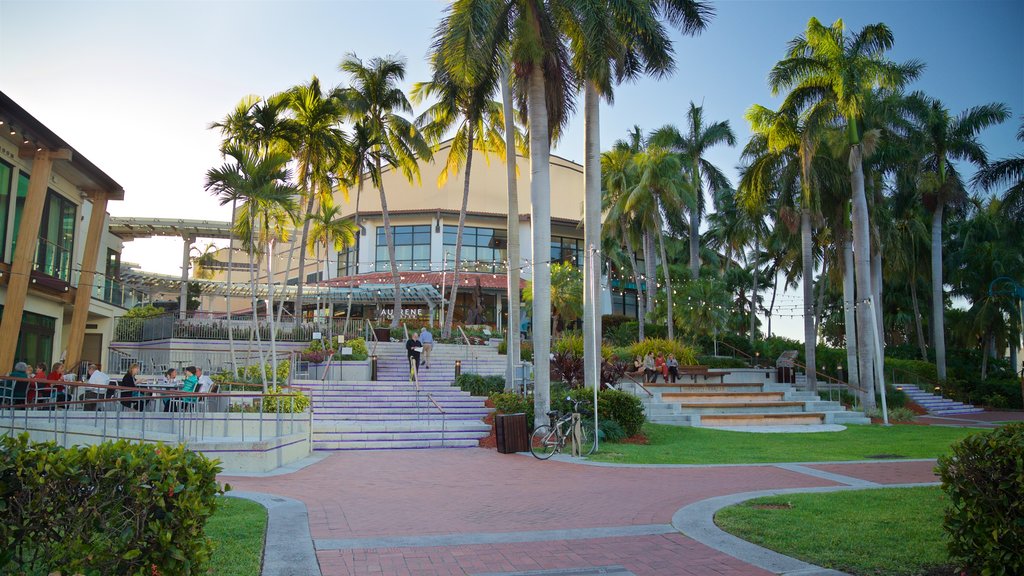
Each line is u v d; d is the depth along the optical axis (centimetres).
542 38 1723
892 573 605
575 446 1545
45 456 444
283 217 1972
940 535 728
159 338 2836
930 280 4800
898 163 3316
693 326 3628
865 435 2080
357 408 2025
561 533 773
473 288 4238
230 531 715
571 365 2195
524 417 1623
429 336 2677
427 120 3491
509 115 2353
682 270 4566
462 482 1163
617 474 1266
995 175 3453
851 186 2925
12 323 1912
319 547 694
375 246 4675
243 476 1188
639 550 700
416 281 4122
